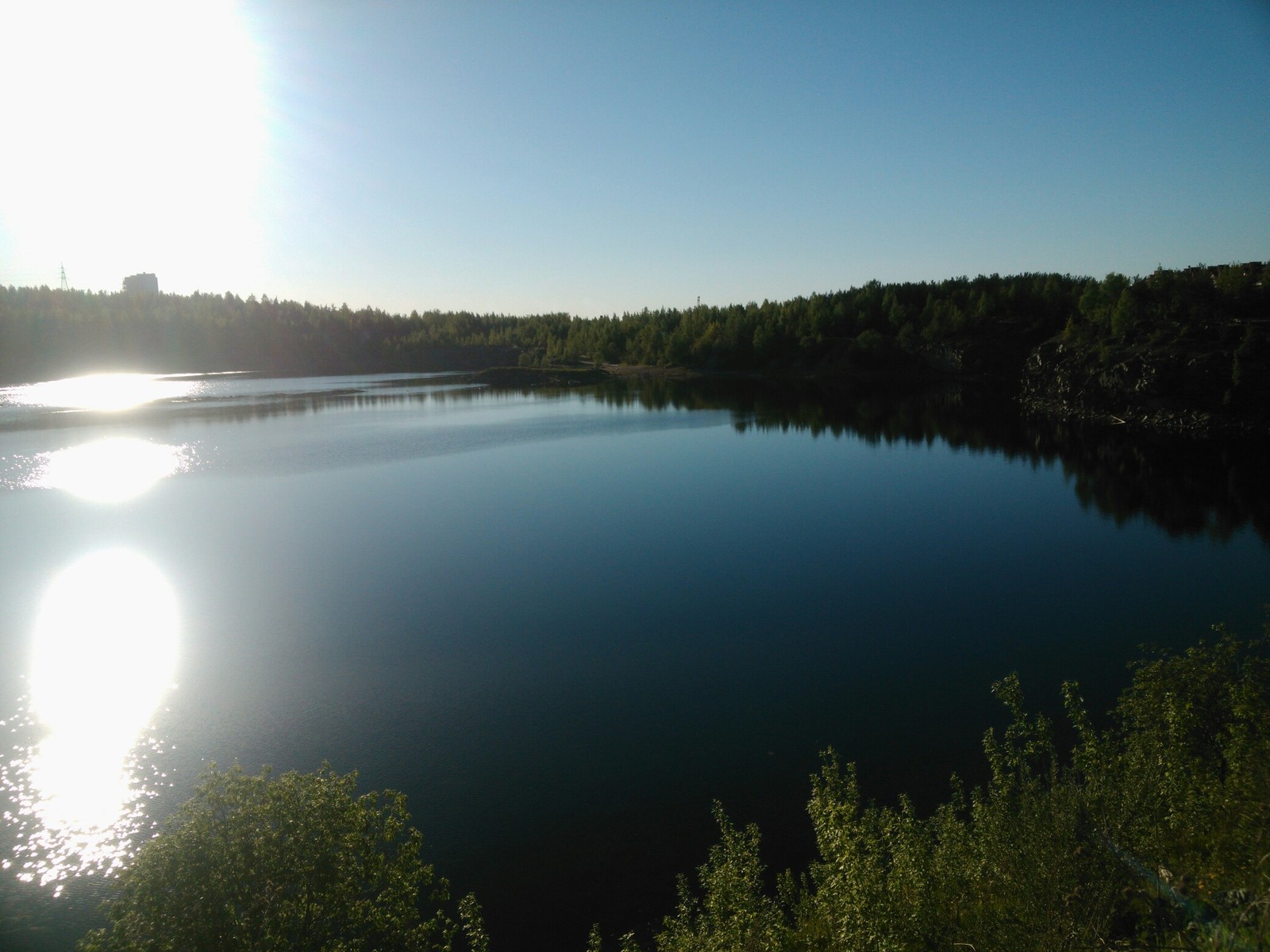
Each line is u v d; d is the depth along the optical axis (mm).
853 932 8172
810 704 18891
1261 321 66688
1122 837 7641
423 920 12602
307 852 9031
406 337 182750
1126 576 28188
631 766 16500
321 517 36719
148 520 36344
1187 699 10969
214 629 23609
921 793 15312
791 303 150250
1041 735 10305
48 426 67000
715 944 9406
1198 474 46500
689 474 46875
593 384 120188
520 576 28250
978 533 33875
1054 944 6680
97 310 161125
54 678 20531
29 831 14766
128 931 8438
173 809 15352
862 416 76375
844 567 29234
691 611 24844
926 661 21172
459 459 51844
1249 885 6746
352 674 20641
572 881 13469
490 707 18969
